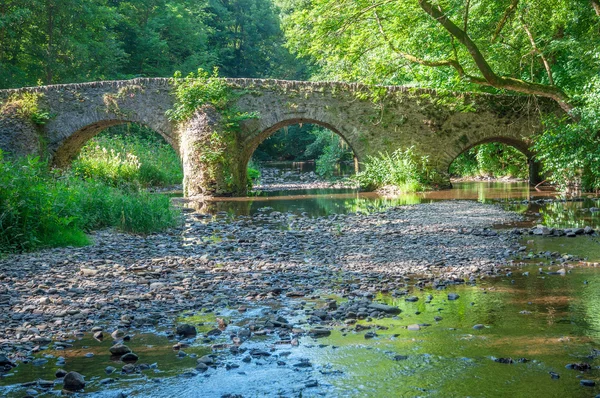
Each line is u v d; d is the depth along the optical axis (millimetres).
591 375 3852
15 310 5621
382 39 15734
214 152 19219
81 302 5898
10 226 8633
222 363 4199
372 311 5395
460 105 19750
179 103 19938
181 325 4910
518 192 18656
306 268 7555
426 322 5082
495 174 27906
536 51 18062
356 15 14906
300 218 13062
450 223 11398
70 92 20391
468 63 19375
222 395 3656
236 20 58969
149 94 20109
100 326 5148
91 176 19453
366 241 9633
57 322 5203
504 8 17062
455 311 5398
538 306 5508
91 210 11180
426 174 20094
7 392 3725
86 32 36656
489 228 10672
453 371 3971
